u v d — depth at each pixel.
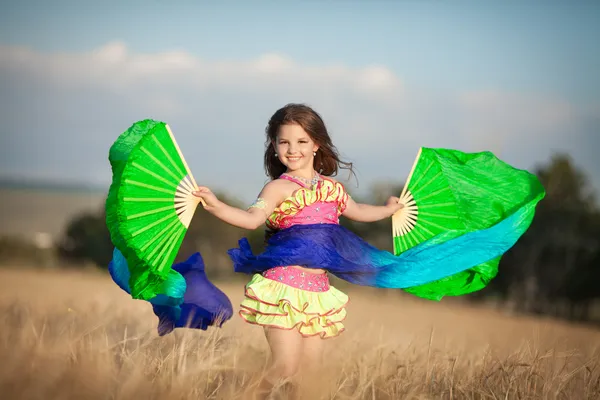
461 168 5.72
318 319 4.66
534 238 39.16
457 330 12.77
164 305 5.00
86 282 19.77
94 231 46.09
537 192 5.72
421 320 16.47
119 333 5.81
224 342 5.16
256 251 29.84
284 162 4.89
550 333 7.39
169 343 5.15
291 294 4.61
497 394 4.59
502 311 33.22
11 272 26.31
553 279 38.69
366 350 5.70
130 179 4.23
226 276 38.78
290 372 4.48
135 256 4.36
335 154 5.07
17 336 4.54
